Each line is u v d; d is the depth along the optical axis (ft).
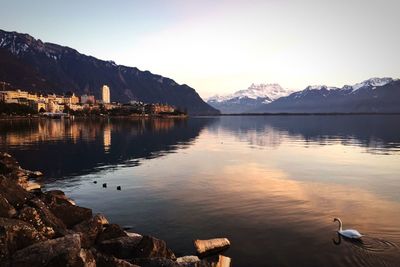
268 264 67.97
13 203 69.92
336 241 78.64
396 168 182.19
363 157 228.02
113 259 53.36
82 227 70.74
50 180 147.54
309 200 113.91
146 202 111.55
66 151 253.85
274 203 110.01
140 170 173.27
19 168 156.66
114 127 600.39
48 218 65.41
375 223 91.04
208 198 116.37
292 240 79.46
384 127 642.63
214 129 584.81
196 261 59.67
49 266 46.29
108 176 156.66
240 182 143.43
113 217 96.17
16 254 48.29
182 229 86.69
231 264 67.92
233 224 90.07
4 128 523.70
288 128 621.31
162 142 335.06
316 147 293.02
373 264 67.77
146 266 57.06
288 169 177.99
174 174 161.99
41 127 561.02
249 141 353.51
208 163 198.29
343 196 119.65
